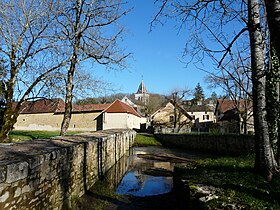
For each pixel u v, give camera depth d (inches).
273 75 336.8
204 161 407.2
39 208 207.0
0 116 548.1
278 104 335.6
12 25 494.6
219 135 864.3
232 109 1649.9
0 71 496.7
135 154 963.3
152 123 2134.6
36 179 201.5
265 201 196.2
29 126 2023.9
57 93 532.4
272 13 161.6
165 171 607.8
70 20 526.9
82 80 564.7
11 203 165.9
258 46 257.0
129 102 3105.3
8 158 187.2
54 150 242.7
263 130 254.5
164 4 255.9
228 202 198.2
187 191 256.4
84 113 1904.5
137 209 313.0
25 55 504.7
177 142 1299.2
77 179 313.7
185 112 2079.2
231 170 303.3
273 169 246.8
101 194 363.3
